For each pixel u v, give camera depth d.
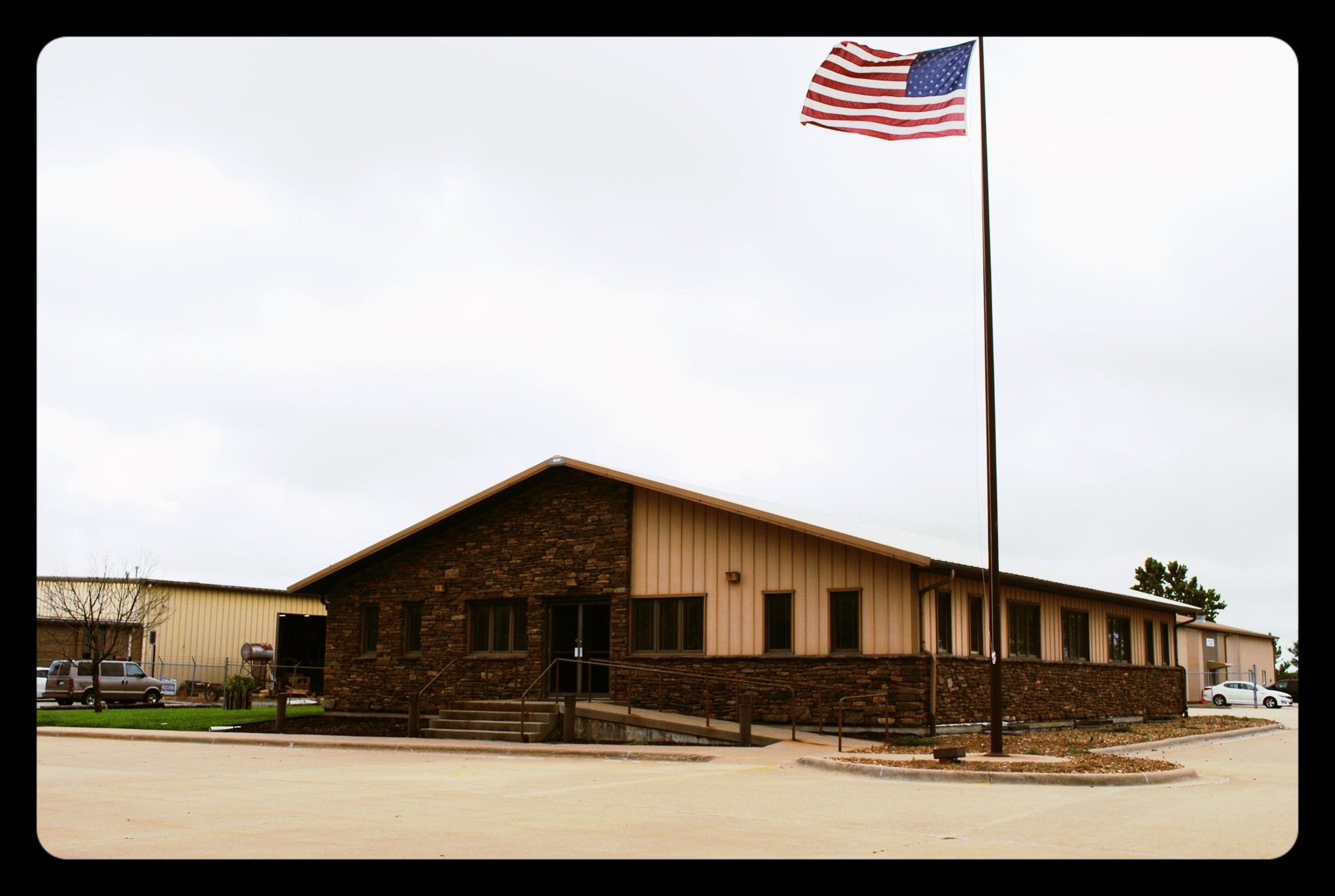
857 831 10.03
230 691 34.38
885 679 21.42
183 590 46.88
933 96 16.92
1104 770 14.19
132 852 8.81
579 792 13.09
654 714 22.42
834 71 17.20
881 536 25.53
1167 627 37.00
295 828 10.13
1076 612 29.64
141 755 19.02
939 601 22.77
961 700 22.83
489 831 9.99
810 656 22.33
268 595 50.44
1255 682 55.09
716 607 23.75
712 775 15.08
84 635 41.88
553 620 26.25
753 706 22.84
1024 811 11.26
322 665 45.44
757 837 9.63
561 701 24.80
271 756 18.91
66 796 12.77
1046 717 26.94
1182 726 30.22
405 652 28.31
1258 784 14.37
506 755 19.19
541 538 26.39
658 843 9.28
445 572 27.80
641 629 24.73
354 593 29.33
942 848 9.05
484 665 26.64
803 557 22.86
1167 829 10.11
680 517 24.62
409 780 14.64
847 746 19.06
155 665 45.22
